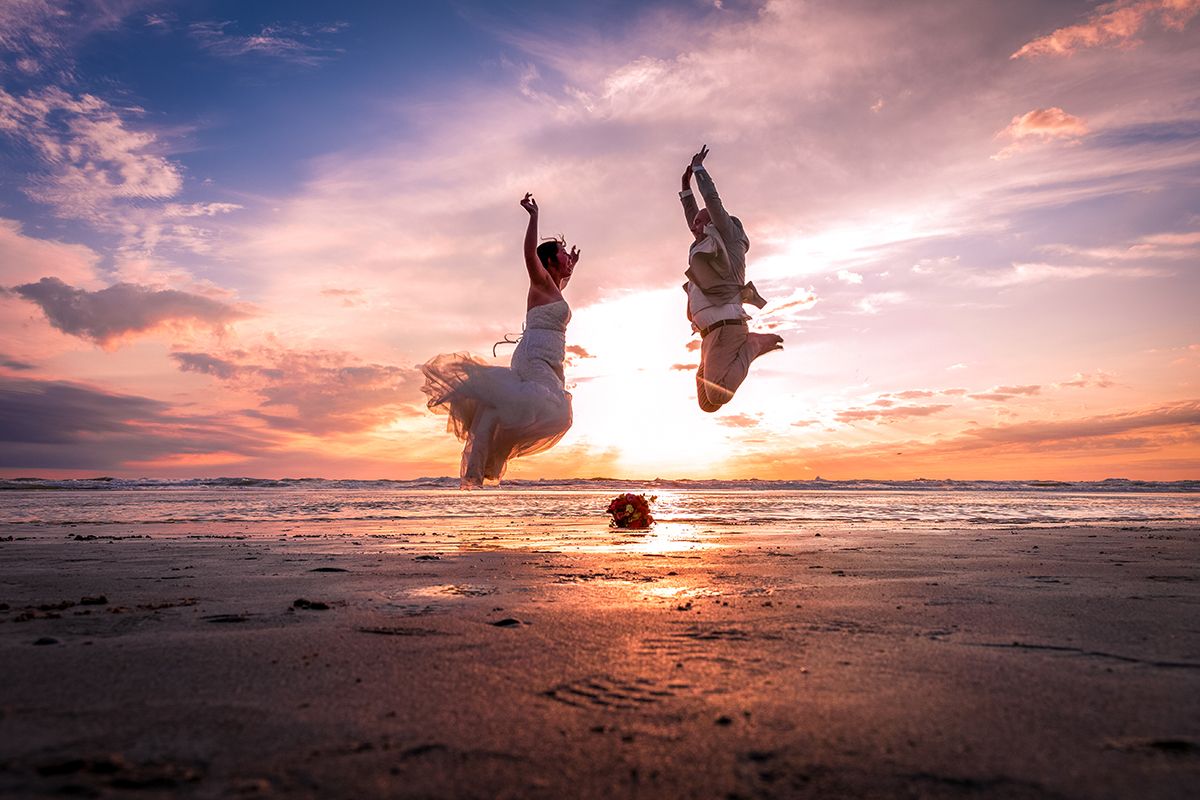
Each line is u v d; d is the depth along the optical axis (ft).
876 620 10.96
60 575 16.84
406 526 37.60
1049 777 5.12
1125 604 12.54
